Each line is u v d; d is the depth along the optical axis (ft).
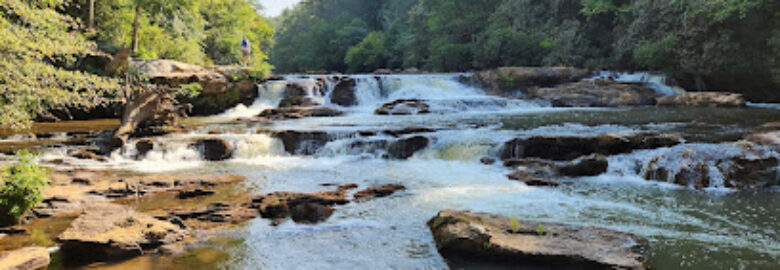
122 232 20.57
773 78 78.74
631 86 86.12
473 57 138.31
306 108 72.08
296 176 36.24
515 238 19.77
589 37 121.49
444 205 27.35
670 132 45.39
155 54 96.12
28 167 24.58
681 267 17.95
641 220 24.03
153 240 20.68
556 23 131.95
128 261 19.08
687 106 76.02
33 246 20.39
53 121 66.49
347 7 291.17
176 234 21.79
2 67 30.37
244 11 167.43
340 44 243.19
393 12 247.50
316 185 32.91
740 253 19.34
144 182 31.86
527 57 124.47
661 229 22.53
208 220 24.54
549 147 40.40
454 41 153.89
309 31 281.74
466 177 35.32
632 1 112.37
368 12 282.97
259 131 49.14
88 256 19.40
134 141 46.11
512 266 18.51
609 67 108.68
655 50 94.12
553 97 83.92
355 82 88.28
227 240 21.67
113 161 42.78
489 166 39.42
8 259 17.63
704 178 31.17
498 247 18.74
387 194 30.01
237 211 25.79
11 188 22.81
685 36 89.35
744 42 81.82
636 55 99.45
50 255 19.47
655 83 90.17
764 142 34.24
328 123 59.16
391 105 75.46
